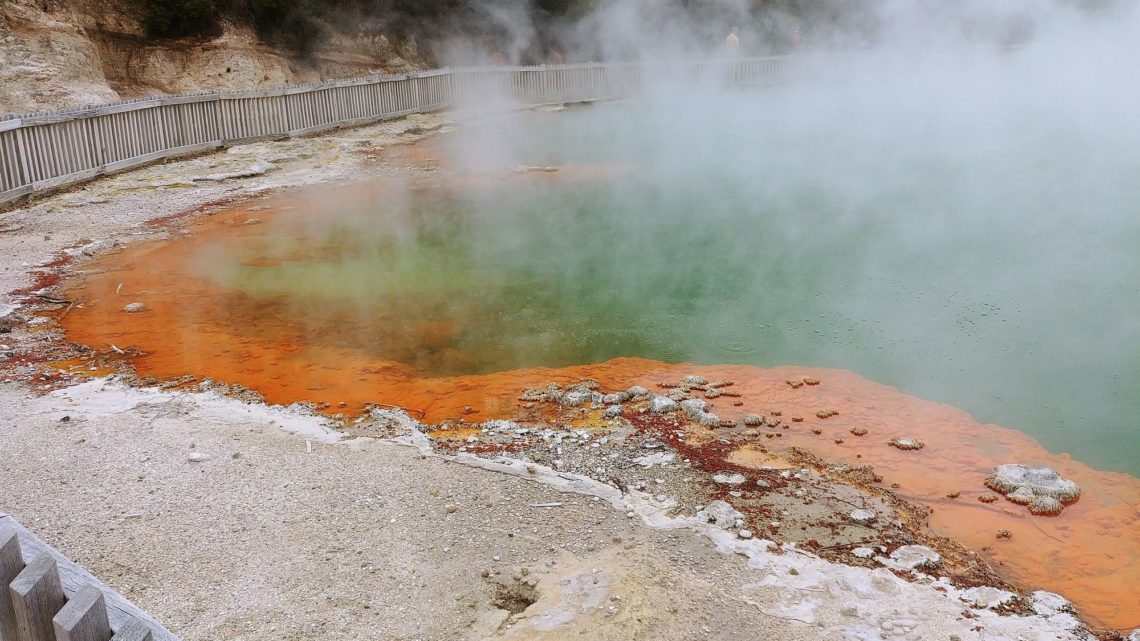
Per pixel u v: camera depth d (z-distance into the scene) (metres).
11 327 6.68
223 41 16.80
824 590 3.47
